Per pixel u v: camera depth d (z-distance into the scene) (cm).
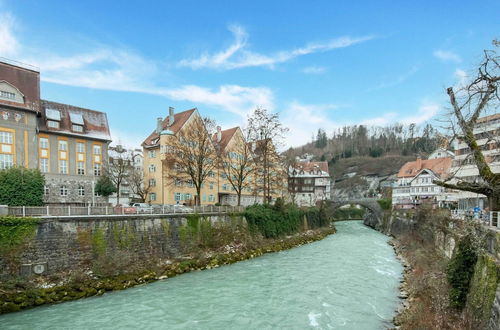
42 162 3544
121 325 1537
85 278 2108
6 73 3347
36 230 2050
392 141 14812
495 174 1298
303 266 2789
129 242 2512
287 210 4597
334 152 15088
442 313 1370
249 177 5741
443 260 2184
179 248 2900
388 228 5609
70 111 3956
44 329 1490
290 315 1659
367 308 1753
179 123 4662
